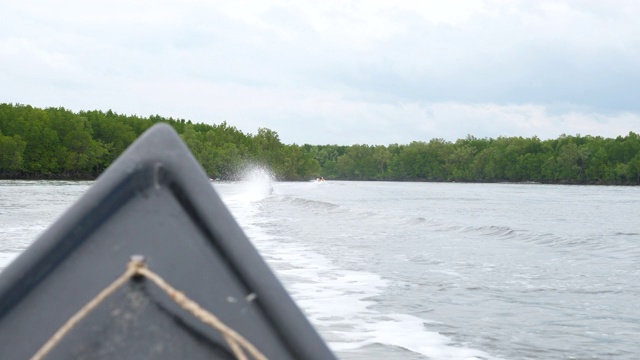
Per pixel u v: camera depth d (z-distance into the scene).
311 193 66.44
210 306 1.81
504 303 9.92
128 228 1.92
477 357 7.01
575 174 152.62
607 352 7.30
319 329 8.02
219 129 155.62
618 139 158.25
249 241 1.92
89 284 1.83
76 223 1.90
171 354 1.72
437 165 186.62
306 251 15.59
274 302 1.84
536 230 24.80
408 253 15.80
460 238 19.88
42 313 1.79
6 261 12.07
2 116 109.50
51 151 107.94
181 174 1.98
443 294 10.49
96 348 1.71
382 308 9.28
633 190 105.62
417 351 7.14
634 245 18.44
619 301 10.20
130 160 1.97
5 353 1.74
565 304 9.94
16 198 40.03
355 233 20.84
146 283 1.80
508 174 165.88
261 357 1.72
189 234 1.92
